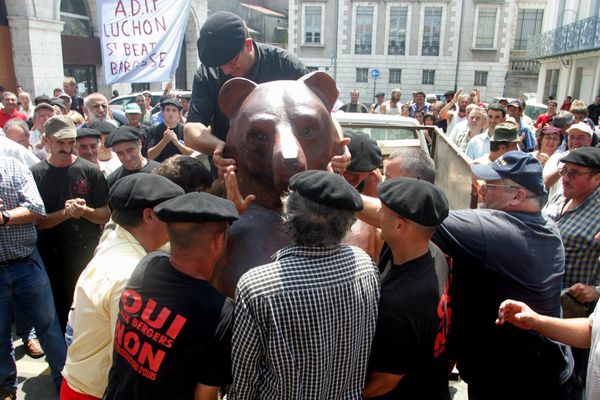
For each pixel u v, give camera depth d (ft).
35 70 39.63
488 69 109.09
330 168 6.73
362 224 7.30
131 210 6.66
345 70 111.04
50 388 12.04
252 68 7.75
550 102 33.68
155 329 5.34
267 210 6.61
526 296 7.35
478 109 22.17
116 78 18.67
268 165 6.16
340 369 5.46
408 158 7.94
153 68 18.62
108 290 6.32
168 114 19.11
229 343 5.43
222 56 7.17
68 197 11.78
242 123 6.25
